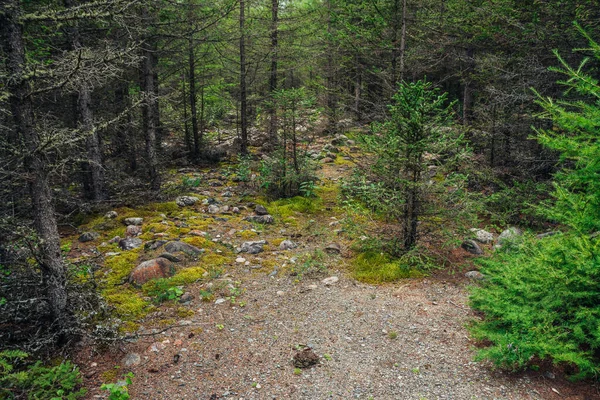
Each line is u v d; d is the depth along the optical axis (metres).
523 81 9.76
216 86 19.91
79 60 4.20
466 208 7.17
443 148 7.05
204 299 6.40
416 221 7.59
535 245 5.95
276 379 4.55
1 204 5.62
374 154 7.83
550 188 9.02
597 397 4.11
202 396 4.29
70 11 4.70
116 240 8.76
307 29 16.39
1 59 4.40
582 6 8.30
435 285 6.81
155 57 13.62
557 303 4.52
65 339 5.08
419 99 6.84
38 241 4.60
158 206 11.20
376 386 4.38
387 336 5.35
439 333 5.37
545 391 4.21
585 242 4.36
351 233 8.28
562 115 4.47
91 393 4.34
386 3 10.17
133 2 4.98
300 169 12.45
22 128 4.52
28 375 4.13
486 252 7.95
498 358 4.38
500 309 4.92
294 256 8.11
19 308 4.97
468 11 10.96
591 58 8.58
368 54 10.97
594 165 4.24
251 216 10.41
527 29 9.33
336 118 12.37
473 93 13.30
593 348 4.42
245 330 5.57
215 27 13.00
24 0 7.50
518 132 10.48
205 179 14.52
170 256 7.62
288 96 12.09
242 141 16.70
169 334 5.46
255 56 16.48
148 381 4.54
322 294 6.57
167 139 20.09
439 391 4.26
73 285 5.31
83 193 11.27
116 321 5.66
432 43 11.41
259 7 16.31
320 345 5.18
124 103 12.82
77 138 4.79
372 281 7.00
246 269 7.54
